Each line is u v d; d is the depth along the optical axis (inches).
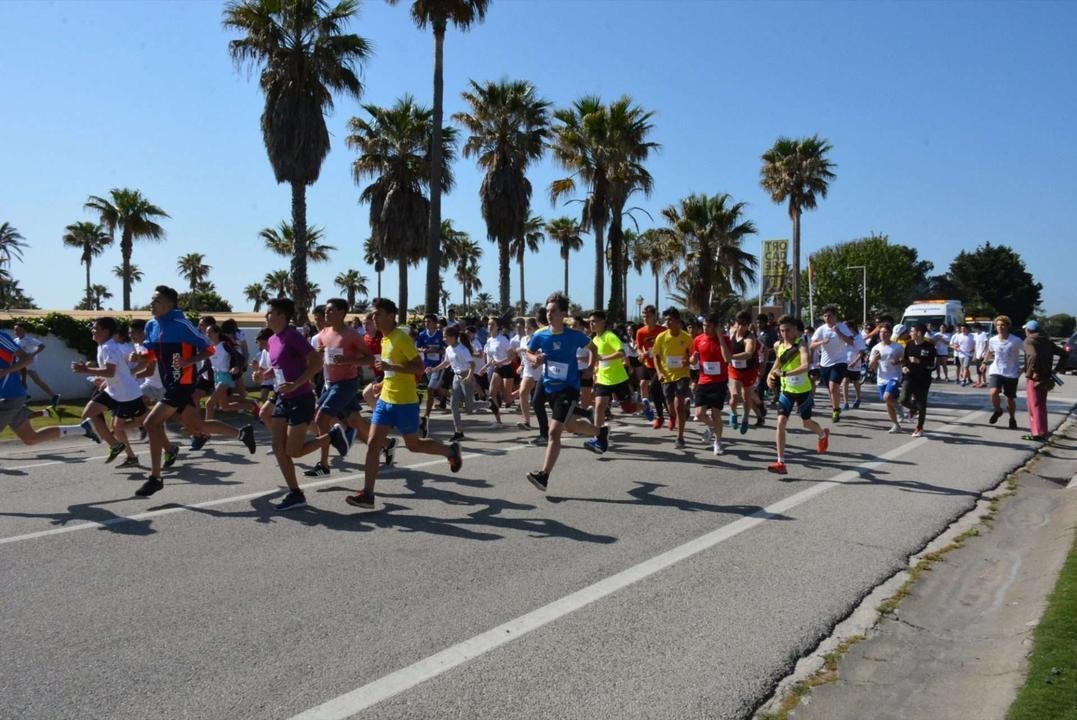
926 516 288.5
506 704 143.8
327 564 220.8
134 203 1690.5
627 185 1195.3
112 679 151.3
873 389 884.0
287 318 279.3
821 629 183.0
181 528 255.6
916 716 145.9
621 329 650.8
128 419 363.3
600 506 293.4
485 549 237.3
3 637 170.2
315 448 291.0
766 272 1269.7
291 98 916.0
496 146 1190.9
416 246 1254.3
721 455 408.5
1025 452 431.8
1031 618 187.0
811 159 1663.4
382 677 153.4
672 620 185.5
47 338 695.1
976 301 3164.4
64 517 268.2
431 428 514.3
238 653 163.2
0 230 2514.8
